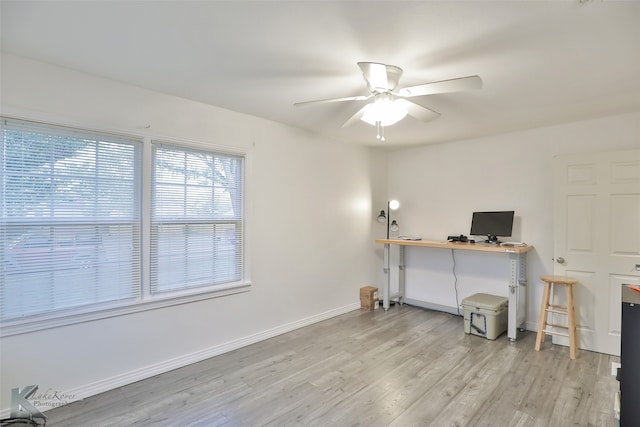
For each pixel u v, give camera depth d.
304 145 3.85
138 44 1.92
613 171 3.06
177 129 2.78
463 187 4.30
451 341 3.39
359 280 4.62
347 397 2.35
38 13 1.61
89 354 2.36
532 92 2.60
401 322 4.00
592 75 2.28
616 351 3.03
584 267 3.19
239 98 2.81
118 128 2.47
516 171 3.85
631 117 3.12
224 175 3.15
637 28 1.70
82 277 2.35
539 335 3.18
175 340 2.79
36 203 2.17
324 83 2.47
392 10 1.56
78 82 2.29
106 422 2.06
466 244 3.77
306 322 3.87
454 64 2.12
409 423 2.05
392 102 2.19
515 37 1.79
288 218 3.68
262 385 2.51
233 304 3.18
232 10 1.58
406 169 4.88
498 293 4.02
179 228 2.85
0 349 2.04
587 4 1.50
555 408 2.20
